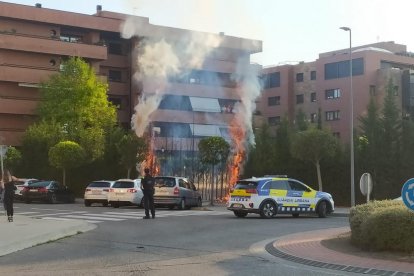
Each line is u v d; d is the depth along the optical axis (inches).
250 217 837.8
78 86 1806.1
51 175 1628.9
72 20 2101.4
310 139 1165.7
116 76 2320.4
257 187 818.2
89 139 1604.3
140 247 476.4
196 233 589.6
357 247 456.4
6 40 1927.9
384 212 430.3
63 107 1792.6
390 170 1197.1
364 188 657.6
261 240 534.6
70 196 1315.2
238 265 388.5
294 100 2795.3
